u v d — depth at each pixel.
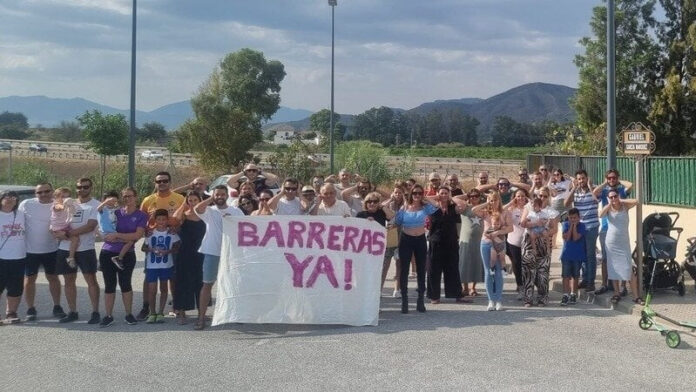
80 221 9.34
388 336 8.63
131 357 7.70
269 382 6.77
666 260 10.59
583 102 32.47
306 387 6.61
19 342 8.41
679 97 29.45
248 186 10.55
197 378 6.91
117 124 25.64
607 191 11.15
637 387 6.60
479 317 9.78
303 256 9.29
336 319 9.22
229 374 7.04
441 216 10.84
